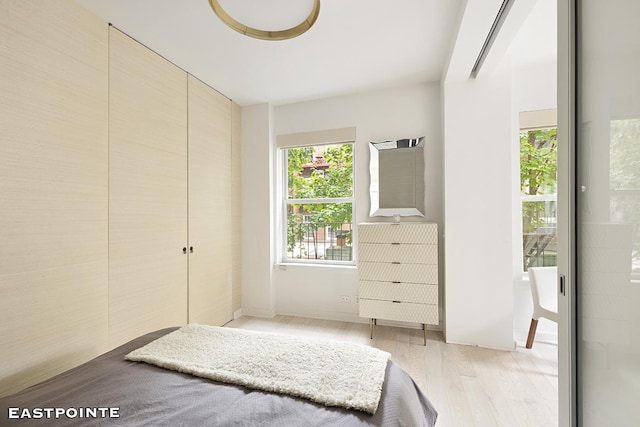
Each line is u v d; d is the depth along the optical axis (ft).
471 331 8.50
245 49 7.60
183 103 8.66
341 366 3.99
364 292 9.04
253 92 10.32
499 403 5.93
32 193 5.04
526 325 9.04
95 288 6.11
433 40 7.26
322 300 10.89
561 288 3.35
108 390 3.49
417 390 4.39
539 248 9.20
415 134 9.89
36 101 5.10
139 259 7.17
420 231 8.54
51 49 5.32
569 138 3.15
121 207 6.71
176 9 6.00
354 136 10.52
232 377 3.68
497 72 8.20
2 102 4.65
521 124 9.12
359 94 10.46
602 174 2.68
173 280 8.22
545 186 9.14
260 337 4.97
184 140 8.69
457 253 8.57
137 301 7.11
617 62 2.46
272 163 11.42
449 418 5.50
